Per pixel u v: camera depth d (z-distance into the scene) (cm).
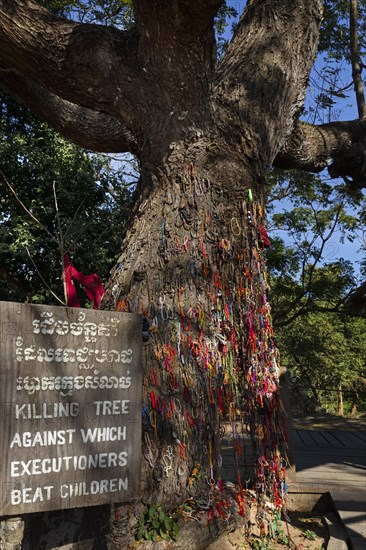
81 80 481
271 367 487
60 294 1121
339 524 516
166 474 412
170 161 467
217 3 416
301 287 1739
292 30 536
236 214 475
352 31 993
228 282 464
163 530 392
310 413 1282
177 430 420
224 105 482
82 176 1139
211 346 441
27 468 296
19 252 1042
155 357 425
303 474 656
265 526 459
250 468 602
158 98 469
